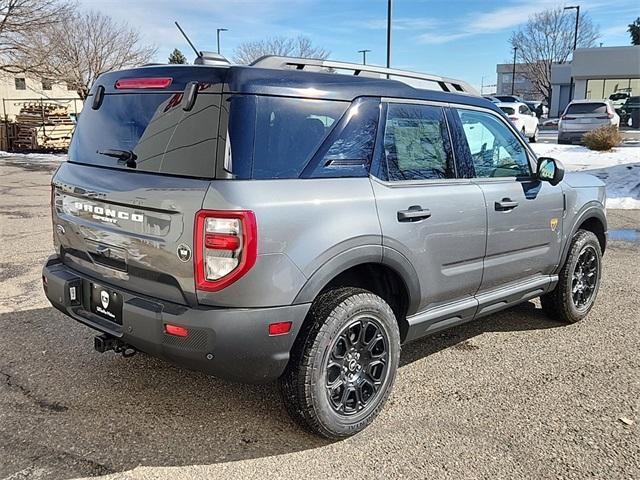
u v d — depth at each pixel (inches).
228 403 137.3
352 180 122.7
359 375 125.7
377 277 135.4
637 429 127.2
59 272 135.8
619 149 727.1
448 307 149.1
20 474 108.6
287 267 109.0
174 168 112.6
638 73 1349.7
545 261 176.9
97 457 114.7
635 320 197.6
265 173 109.7
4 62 1003.9
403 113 136.3
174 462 113.8
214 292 105.3
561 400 140.5
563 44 2032.5
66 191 134.0
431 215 136.0
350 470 112.0
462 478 109.7
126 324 115.1
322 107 120.2
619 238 321.4
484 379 152.0
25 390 141.1
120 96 128.3
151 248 112.3
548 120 1504.7
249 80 109.7
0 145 1039.6
